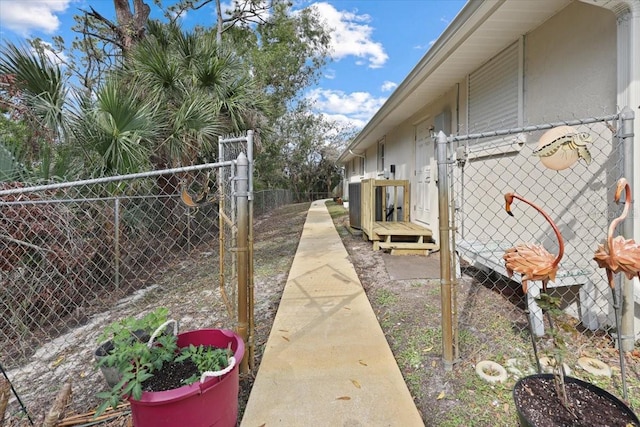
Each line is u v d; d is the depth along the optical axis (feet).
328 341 8.23
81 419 5.99
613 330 7.93
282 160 74.79
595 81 8.40
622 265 5.01
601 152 8.27
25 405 6.95
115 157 14.19
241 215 6.71
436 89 16.90
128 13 25.55
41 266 10.82
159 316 5.96
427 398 6.24
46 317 10.75
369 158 41.91
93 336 10.09
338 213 43.60
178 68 19.74
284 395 6.21
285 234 26.96
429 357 7.47
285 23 48.39
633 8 7.23
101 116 14.46
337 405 5.92
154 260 16.88
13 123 14.05
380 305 10.70
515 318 9.19
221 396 5.06
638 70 7.27
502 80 12.28
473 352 7.55
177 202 17.67
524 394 5.16
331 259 16.88
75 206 12.41
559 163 6.11
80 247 12.19
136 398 4.46
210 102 20.30
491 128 13.01
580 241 8.96
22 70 13.83
